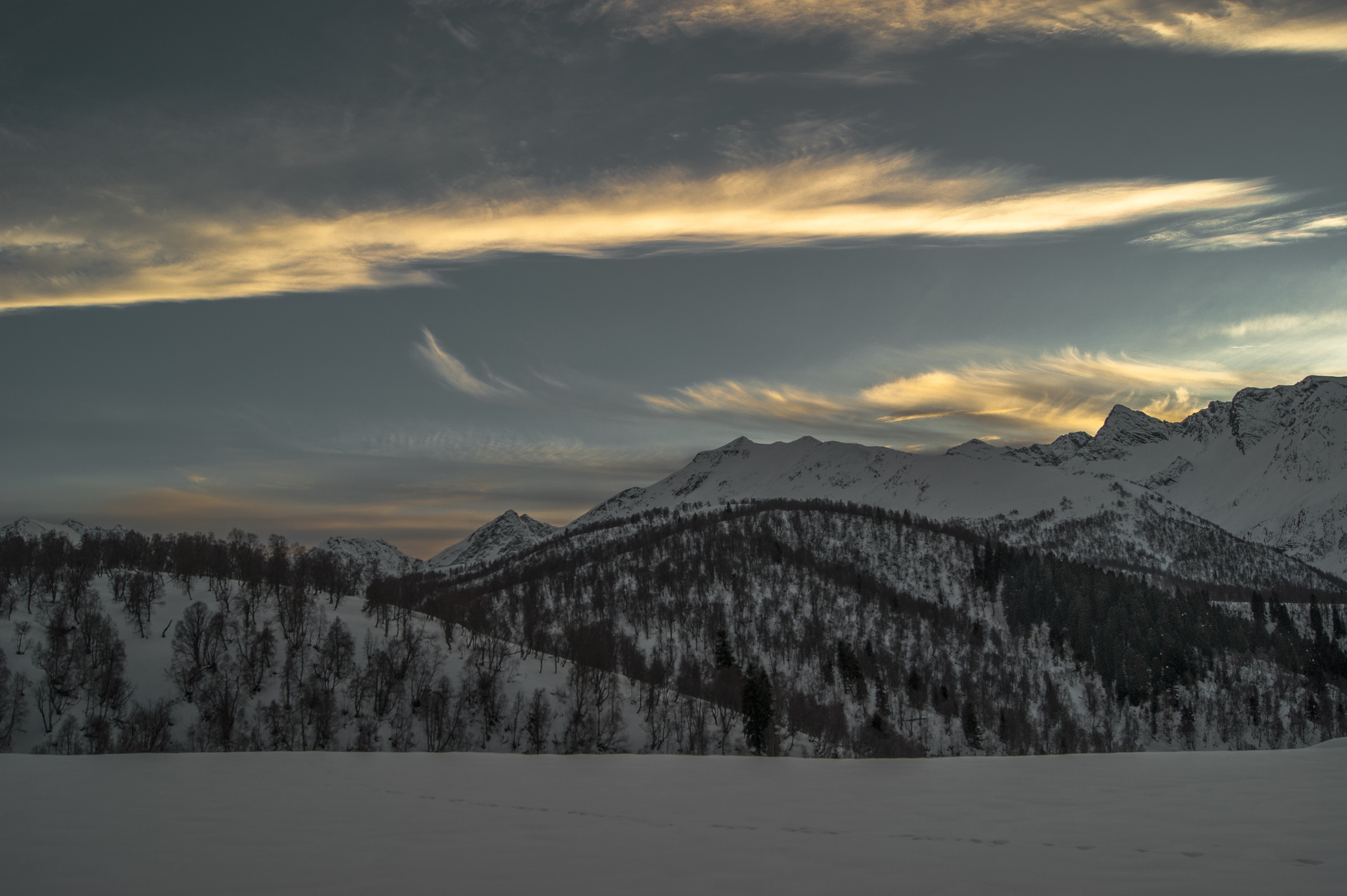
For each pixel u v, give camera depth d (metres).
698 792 39.62
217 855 26.77
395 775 45.72
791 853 26.42
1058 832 28.97
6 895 22.75
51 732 147.25
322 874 24.30
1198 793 36.91
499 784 42.25
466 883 23.17
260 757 53.34
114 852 27.27
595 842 28.33
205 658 181.62
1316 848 25.97
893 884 22.53
